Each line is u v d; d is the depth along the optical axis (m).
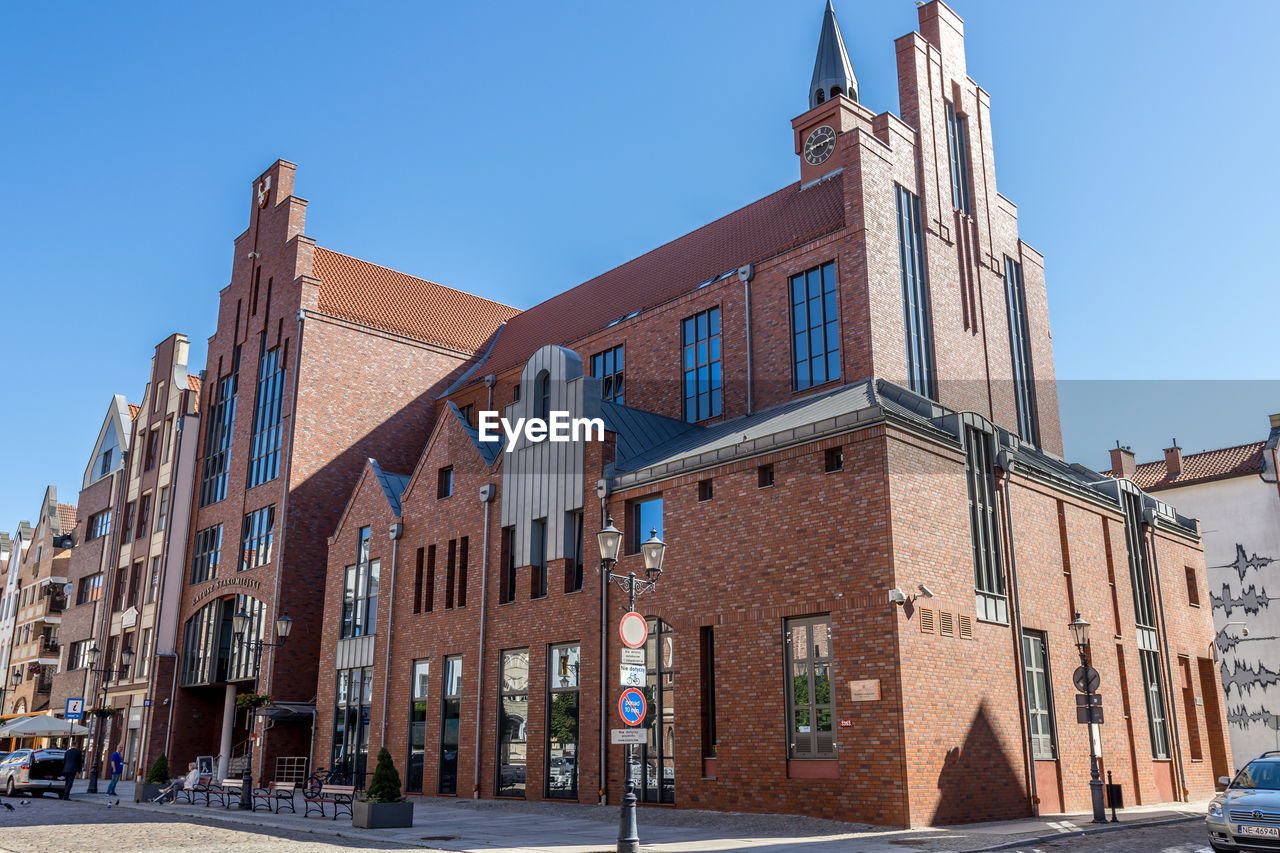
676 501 24.28
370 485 35.59
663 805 22.94
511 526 29.27
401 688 31.69
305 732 37.88
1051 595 24.61
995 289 34.06
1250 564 44.78
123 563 51.19
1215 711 31.64
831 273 28.92
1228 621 44.84
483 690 28.45
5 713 64.69
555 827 20.42
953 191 33.22
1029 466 24.94
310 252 43.16
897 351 28.16
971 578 21.81
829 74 34.44
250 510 41.56
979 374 31.81
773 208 34.38
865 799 19.03
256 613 39.66
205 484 45.88
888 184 29.80
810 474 21.48
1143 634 28.56
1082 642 21.19
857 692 19.61
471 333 46.53
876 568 19.84
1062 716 23.69
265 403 42.53
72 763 32.94
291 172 46.31
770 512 22.06
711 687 22.75
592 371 36.72
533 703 26.89
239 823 23.09
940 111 33.66
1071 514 26.58
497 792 27.47
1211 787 30.14
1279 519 44.31
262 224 46.12
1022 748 21.89
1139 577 29.30
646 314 34.69
